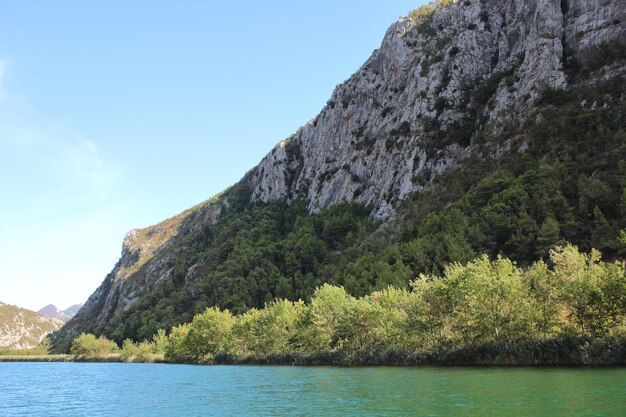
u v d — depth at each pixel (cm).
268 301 16138
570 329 6038
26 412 5006
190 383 6956
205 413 4156
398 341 7688
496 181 12138
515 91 15275
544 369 5475
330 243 19488
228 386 6112
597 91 12656
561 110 13212
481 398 3809
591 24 14088
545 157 12106
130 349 17175
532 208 10438
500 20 18175
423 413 3394
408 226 13438
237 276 19650
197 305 18500
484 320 6344
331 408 3875
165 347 15225
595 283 5769
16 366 15688
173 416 4116
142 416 4278
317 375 6706
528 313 6131
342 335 8188
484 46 17925
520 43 16800
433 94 18100
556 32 14912
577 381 4391
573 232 9444
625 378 4484
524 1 17000
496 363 6212
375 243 14488
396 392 4441
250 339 10906
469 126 16712
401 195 16888
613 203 9438
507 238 10375
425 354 7062
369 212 19188
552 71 14350
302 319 9319
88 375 10138
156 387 6700
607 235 8581
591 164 10744
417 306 7181
